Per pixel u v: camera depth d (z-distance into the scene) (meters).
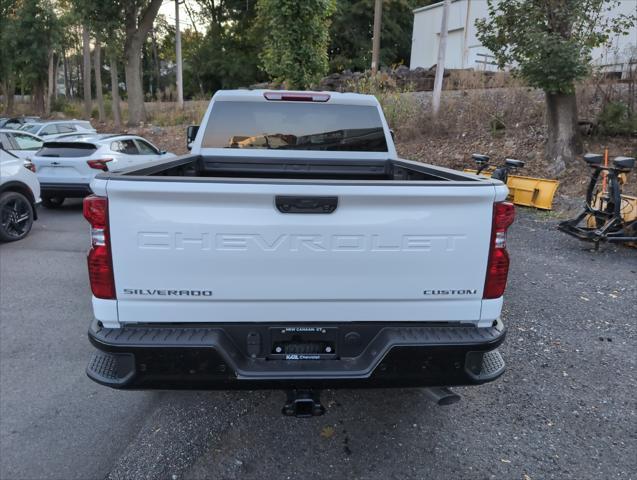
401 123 14.17
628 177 9.11
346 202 2.46
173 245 2.44
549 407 3.43
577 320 4.74
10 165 7.93
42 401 3.52
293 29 12.61
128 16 23.16
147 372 2.49
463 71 16.64
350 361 2.62
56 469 2.85
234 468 2.86
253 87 20.69
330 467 2.87
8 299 5.44
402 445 3.06
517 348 4.21
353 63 39.00
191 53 48.16
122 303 2.50
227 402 3.54
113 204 2.40
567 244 7.28
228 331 2.57
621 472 2.82
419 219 2.50
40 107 37.50
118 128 23.25
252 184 2.39
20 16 33.97
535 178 9.32
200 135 4.79
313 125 4.88
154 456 2.96
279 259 2.48
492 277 2.60
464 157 11.66
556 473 2.81
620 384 3.70
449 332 2.61
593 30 10.61
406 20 40.84
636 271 6.14
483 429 3.21
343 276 2.53
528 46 9.60
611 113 10.52
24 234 8.20
